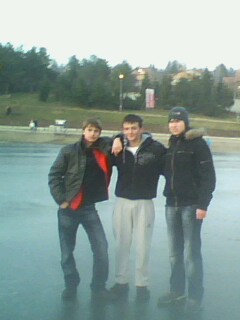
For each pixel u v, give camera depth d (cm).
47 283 550
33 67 8125
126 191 514
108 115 5706
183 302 498
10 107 5519
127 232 520
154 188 519
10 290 527
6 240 744
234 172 1891
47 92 6844
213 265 639
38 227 838
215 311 484
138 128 508
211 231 851
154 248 710
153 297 517
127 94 7156
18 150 2619
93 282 525
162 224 884
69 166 510
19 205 1042
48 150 2675
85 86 6850
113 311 477
